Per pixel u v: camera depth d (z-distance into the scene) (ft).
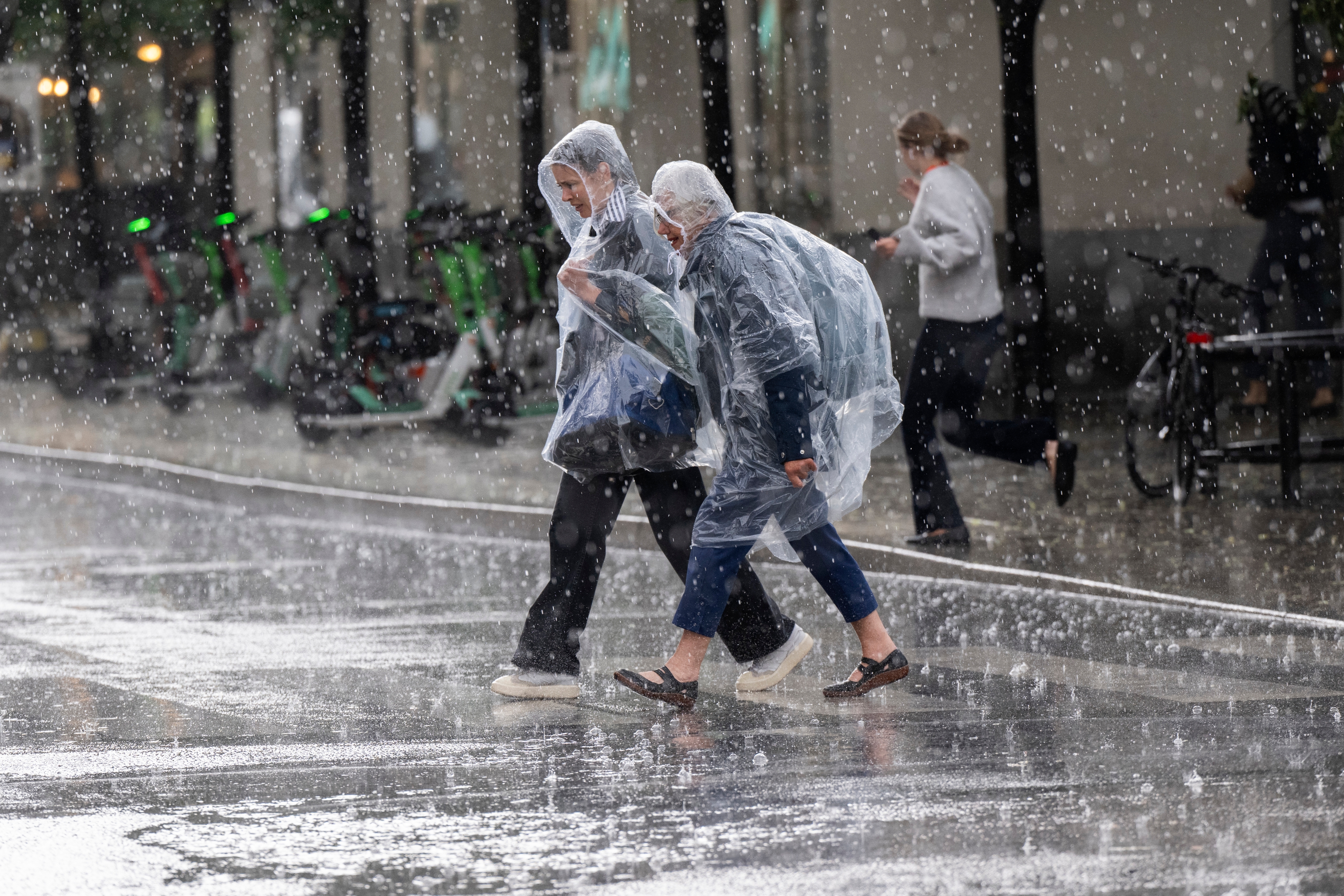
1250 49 158.10
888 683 59.82
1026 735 52.70
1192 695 58.59
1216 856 39.34
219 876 39.96
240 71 252.21
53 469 157.28
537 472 134.92
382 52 229.25
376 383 156.46
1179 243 164.35
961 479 122.21
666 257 56.90
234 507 133.18
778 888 37.88
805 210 173.99
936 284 91.35
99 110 265.34
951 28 163.32
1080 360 167.94
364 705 60.39
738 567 59.11
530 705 59.88
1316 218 147.54
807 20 172.45
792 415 55.72
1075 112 165.68
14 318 251.60
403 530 118.01
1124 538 95.30
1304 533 94.73
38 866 41.04
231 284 191.62
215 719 58.49
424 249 159.33
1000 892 37.22
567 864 40.22
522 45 176.76
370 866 40.50
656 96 197.88
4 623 80.74
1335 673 61.98
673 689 57.93
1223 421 148.77
